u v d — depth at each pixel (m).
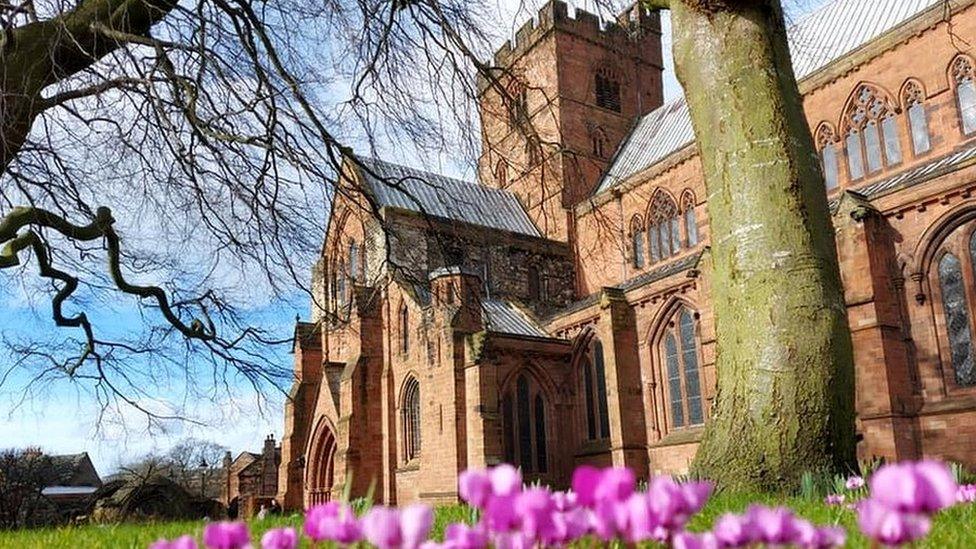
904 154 33.91
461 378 36.78
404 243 18.48
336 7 15.24
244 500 49.12
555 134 53.47
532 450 38.56
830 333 10.26
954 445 25.14
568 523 2.35
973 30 31.62
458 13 16.08
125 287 15.75
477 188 52.91
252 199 15.89
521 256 48.75
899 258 27.61
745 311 10.59
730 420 10.55
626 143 56.06
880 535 1.94
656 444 36.59
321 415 44.78
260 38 14.84
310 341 47.44
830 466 9.88
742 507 7.91
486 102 18.34
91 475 94.56
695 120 11.76
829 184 37.31
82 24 13.11
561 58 55.50
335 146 16.03
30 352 17.23
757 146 10.89
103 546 6.45
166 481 38.09
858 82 36.12
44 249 15.41
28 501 41.09
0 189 14.33
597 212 19.73
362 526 2.57
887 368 26.22
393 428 41.47
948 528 5.03
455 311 37.38
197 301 17.14
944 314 26.55
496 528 2.33
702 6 11.61
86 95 13.95
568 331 41.81
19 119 12.63
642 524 2.19
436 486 36.78
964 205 25.81
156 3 13.86
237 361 16.55
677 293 36.47
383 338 42.91
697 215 43.34
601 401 39.47
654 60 60.06
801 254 10.47
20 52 12.52
